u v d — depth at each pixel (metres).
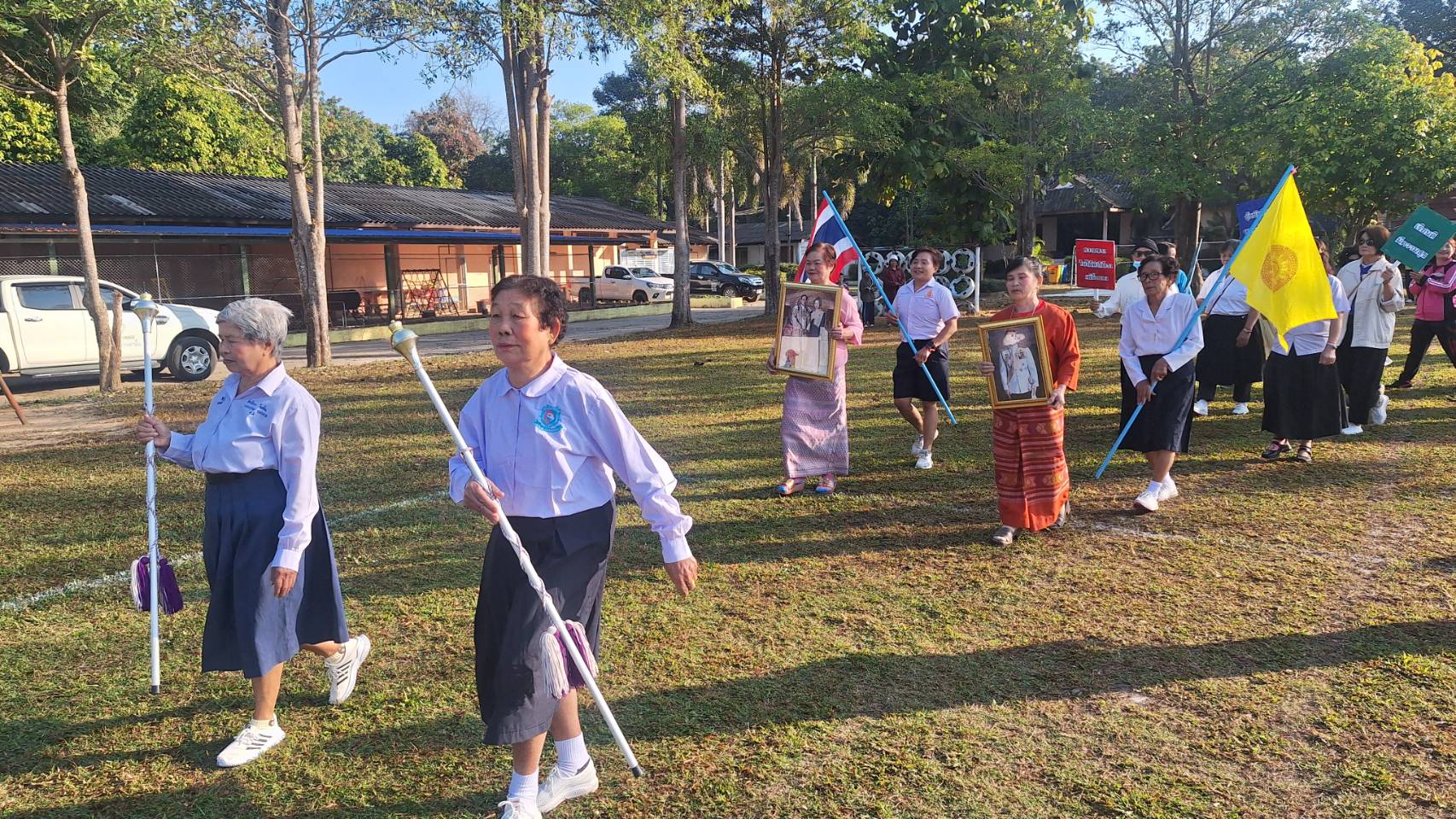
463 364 15.31
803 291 6.31
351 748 3.35
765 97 22.45
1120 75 21.56
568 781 2.95
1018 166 22.44
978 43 24.69
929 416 7.09
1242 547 5.21
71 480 7.60
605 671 3.89
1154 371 5.83
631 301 32.91
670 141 24.20
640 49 15.58
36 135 25.61
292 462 3.10
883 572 4.98
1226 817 2.82
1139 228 40.81
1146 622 4.25
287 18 14.48
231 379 3.22
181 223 20.91
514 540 2.63
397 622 4.47
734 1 19.89
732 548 5.43
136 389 13.05
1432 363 11.77
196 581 5.11
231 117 28.78
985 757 3.20
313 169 15.41
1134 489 6.45
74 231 18.80
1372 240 7.80
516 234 27.53
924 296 6.98
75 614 4.65
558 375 2.77
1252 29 20.27
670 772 3.15
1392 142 19.64
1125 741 3.27
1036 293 5.40
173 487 7.29
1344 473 6.69
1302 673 3.71
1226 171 20.73
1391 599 4.41
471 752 3.32
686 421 9.48
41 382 14.52
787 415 6.48
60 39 11.95
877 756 3.21
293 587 3.19
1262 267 6.23
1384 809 2.84
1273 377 7.03
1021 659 3.92
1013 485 5.37
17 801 3.05
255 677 3.18
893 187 26.41
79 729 3.51
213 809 3.01
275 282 23.30
